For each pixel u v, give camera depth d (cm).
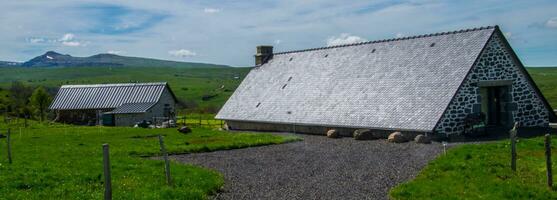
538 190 1775
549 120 3947
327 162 2667
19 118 7900
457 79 3481
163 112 7588
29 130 5628
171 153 3209
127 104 7500
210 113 9119
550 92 9825
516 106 3719
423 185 1916
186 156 3088
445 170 2177
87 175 2123
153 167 2420
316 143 3556
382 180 2125
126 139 4250
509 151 2519
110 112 7194
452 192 1795
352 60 4525
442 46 3894
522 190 1772
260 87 5156
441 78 3606
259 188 2056
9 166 2369
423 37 4156
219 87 17175
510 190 1770
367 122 3738
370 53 4441
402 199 1761
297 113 4366
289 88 4788
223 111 5191
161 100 7575
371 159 2688
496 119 3750
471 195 1748
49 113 8481
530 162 2219
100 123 7575
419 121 3409
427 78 3716
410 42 4212
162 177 2136
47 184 1978
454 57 3688
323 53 4922
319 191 1973
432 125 3300
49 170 2278
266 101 4856
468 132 3391
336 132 3856
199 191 1866
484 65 3572
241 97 5219
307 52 5138
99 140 4197
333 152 3047
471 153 2484
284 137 3912
